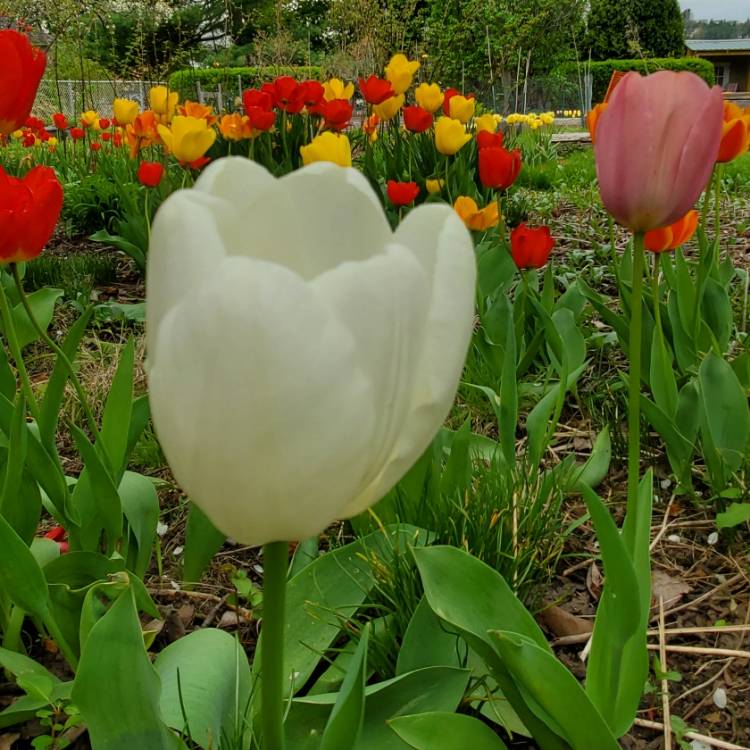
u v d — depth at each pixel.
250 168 0.86
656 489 2.68
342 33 10.48
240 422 0.66
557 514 2.27
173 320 0.67
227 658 1.60
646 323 2.93
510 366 2.26
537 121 11.88
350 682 1.08
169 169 6.22
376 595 1.90
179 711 1.48
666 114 1.10
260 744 1.46
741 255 5.42
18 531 1.87
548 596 2.16
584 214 7.19
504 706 1.68
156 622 2.06
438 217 0.84
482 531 1.94
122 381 1.96
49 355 4.00
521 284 3.58
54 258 5.38
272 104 5.39
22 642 1.92
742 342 3.41
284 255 0.79
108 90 15.15
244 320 0.63
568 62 18.44
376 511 2.05
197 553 2.07
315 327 0.64
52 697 1.62
